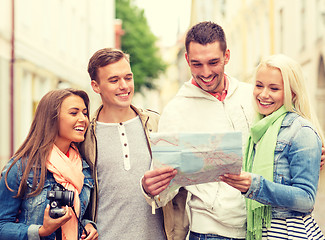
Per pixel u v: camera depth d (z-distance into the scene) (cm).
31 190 299
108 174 332
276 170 293
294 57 1334
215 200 326
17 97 1476
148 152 340
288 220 291
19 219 302
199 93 342
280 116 298
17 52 1472
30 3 1591
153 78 3919
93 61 338
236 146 273
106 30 3042
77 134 309
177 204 350
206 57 316
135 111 353
